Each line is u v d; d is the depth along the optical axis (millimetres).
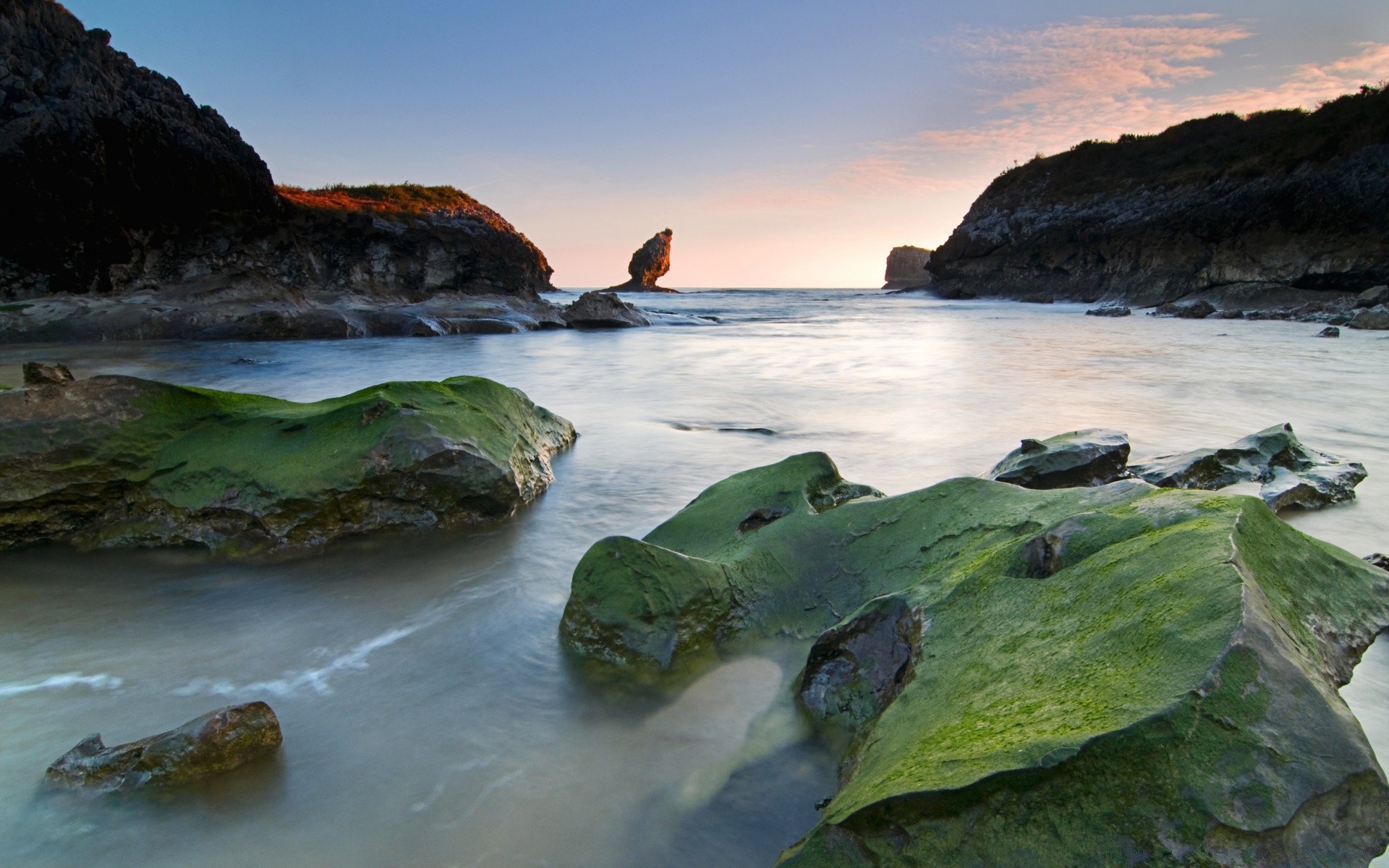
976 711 2588
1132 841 1979
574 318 32062
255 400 7242
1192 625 2398
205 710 3756
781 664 4074
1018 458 7211
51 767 3174
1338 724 2129
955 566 3865
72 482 5918
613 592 4207
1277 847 1944
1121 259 46875
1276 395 12742
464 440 6500
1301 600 2959
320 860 2781
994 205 63438
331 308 26250
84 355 18562
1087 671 2492
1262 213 37750
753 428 10484
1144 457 8602
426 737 3518
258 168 27172
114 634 4539
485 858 2791
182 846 2854
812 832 2375
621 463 8602
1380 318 25656
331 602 4992
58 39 22562
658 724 3613
